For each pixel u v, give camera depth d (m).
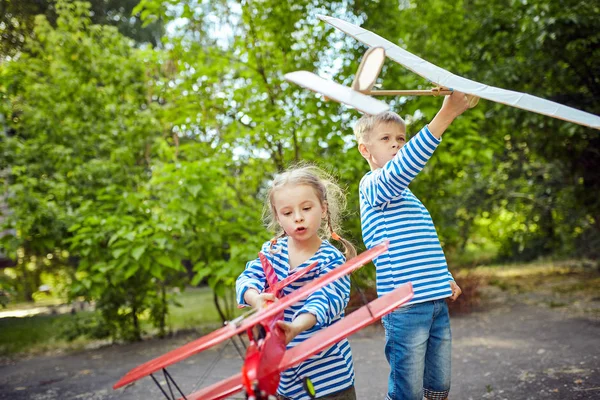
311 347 1.71
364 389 4.41
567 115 1.74
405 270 2.71
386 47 2.17
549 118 7.74
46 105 8.09
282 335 1.87
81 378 5.61
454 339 6.25
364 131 2.96
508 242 15.89
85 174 7.66
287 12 7.21
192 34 7.60
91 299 7.28
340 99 1.57
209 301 12.37
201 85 7.42
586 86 8.45
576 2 7.45
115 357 6.72
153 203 7.17
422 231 2.77
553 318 7.10
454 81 1.99
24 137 8.67
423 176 7.59
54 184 7.54
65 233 7.35
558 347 5.41
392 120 2.90
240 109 7.29
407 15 7.74
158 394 4.70
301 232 2.30
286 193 2.31
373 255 1.69
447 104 2.35
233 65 7.46
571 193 10.73
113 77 8.29
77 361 6.62
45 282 16.94
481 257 17.34
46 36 8.47
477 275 9.98
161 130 8.09
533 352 5.29
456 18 8.09
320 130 6.97
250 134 6.86
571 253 13.63
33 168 7.74
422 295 2.68
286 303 1.63
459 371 4.79
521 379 4.35
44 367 6.35
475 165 11.53
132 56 8.41
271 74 7.58
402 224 2.75
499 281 11.77
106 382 5.34
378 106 1.52
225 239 6.94
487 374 4.59
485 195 13.52
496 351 5.45
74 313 10.33
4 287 7.81
